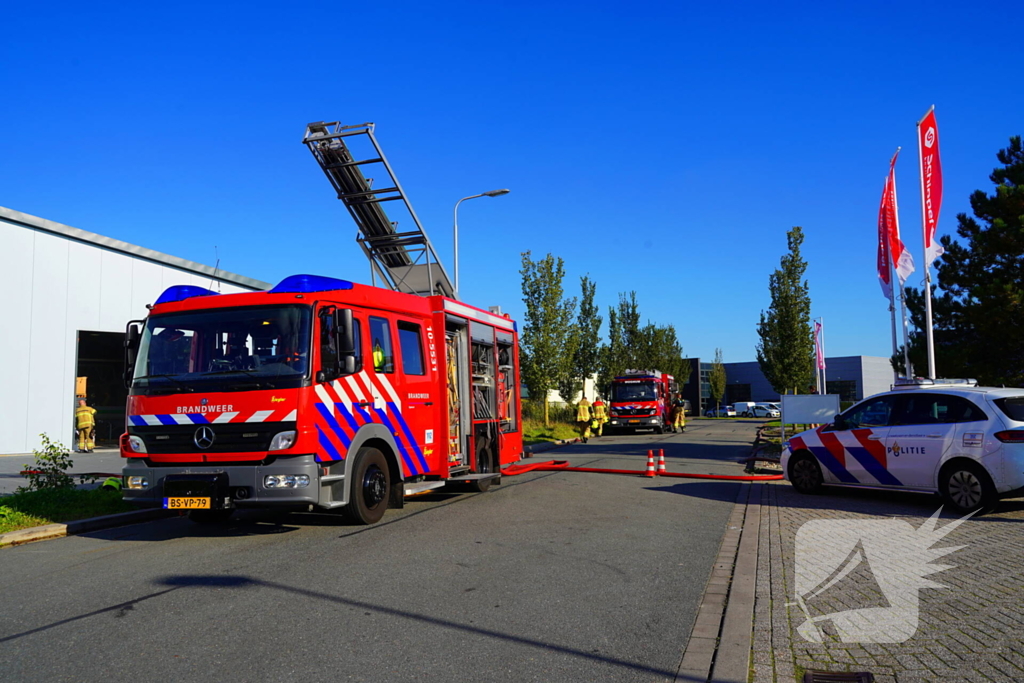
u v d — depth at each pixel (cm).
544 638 491
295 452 783
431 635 496
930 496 1135
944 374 1744
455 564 704
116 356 2594
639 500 1154
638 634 500
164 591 608
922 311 1853
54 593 605
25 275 2048
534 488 1309
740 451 2230
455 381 1195
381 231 1461
